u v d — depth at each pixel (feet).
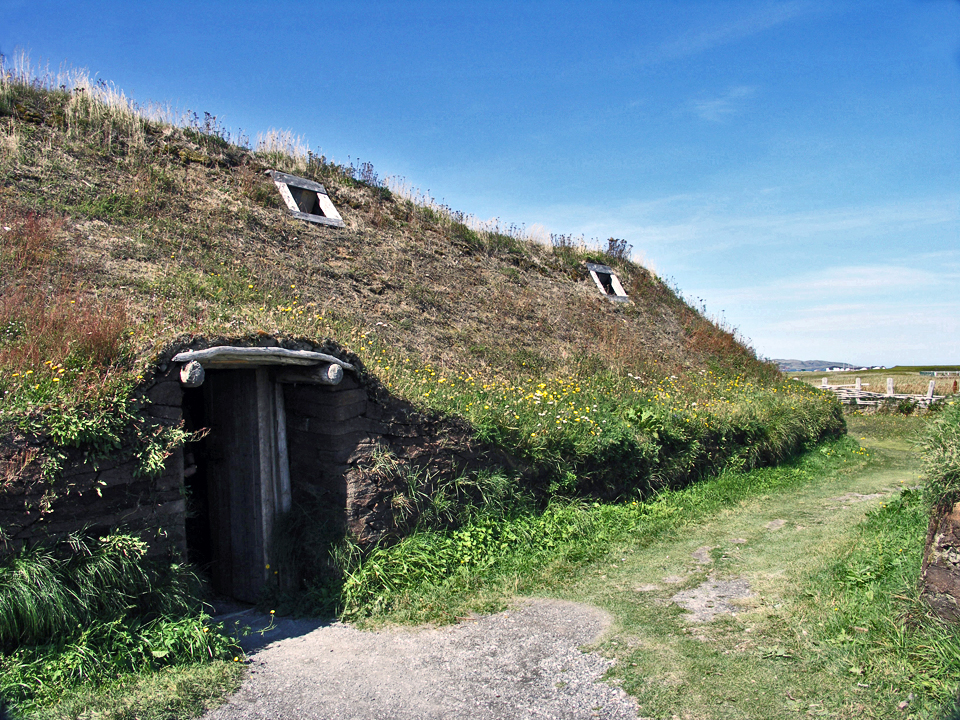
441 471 23.93
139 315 23.67
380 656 16.53
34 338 19.07
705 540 26.58
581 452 29.17
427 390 27.71
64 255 28.30
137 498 16.99
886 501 31.73
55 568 14.75
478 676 15.35
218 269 33.19
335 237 43.47
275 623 18.99
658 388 43.65
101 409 16.40
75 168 35.70
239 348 18.93
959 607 14.60
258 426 21.11
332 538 20.68
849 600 17.52
